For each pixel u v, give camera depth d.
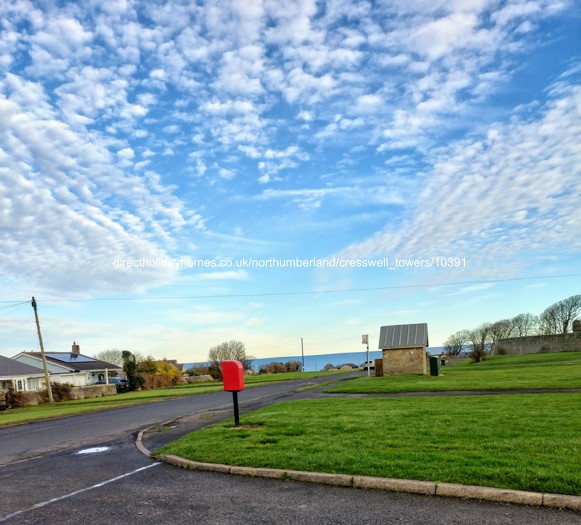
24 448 12.17
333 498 5.86
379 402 15.06
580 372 24.44
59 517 5.76
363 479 6.22
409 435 8.65
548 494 5.27
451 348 89.12
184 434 11.78
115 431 14.08
